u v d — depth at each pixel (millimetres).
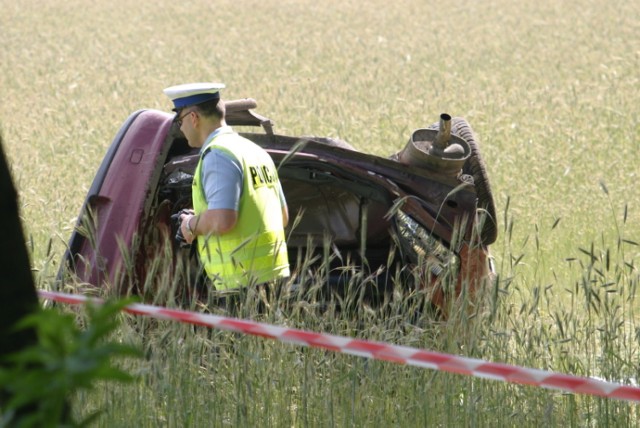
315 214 22734
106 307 6012
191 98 18672
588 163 39969
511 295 19375
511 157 39438
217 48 96125
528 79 72750
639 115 52750
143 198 19547
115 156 20047
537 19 113375
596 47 91562
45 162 38375
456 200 20109
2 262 7797
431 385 16125
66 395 6516
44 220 27953
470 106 56375
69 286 17062
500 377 11438
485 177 21453
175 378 15484
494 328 16766
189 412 14953
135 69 81812
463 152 20219
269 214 18531
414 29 109250
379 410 16062
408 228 20125
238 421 15484
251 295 16250
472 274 19984
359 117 50688
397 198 20188
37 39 102375
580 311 20906
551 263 28781
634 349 17969
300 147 16828
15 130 47344
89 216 19516
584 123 49562
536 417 16188
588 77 73438
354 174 20219
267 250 18359
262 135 21250
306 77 75375
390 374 16297
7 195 7848
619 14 115312
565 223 32062
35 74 78688
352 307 18594
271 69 81562
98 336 5895
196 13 126312
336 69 80812
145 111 20656
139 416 15305
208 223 17875
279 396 16188
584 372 16953
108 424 15000
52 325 5777
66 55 90375
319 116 51062
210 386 16047
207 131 18797
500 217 32344
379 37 99938
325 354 16562
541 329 16969
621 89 65188
